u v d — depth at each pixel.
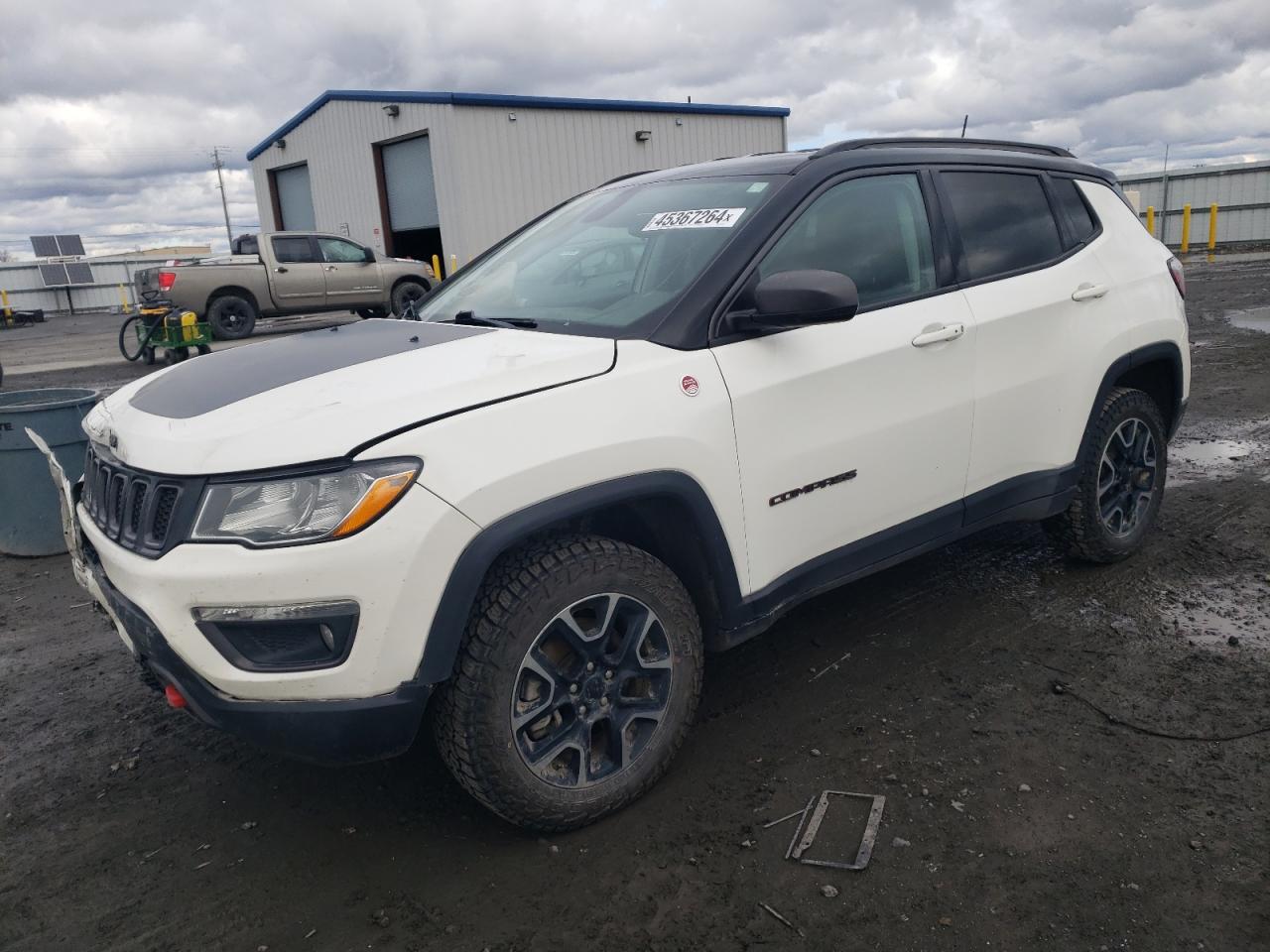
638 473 2.49
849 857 2.41
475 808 2.75
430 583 2.21
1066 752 2.81
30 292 40.38
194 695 2.27
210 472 2.21
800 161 3.17
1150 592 3.89
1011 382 3.46
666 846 2.51
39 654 4.07
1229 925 2.10
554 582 2.39
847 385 2.96
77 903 2.45
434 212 23.22
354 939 2.26
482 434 2.29
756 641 3.67
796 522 2.89
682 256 2.95
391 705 2.23
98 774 3.08
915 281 3.27
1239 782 2.61
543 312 3.07
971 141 3.75
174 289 16.30
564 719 2.54
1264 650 3.36
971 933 2.13
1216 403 7.31
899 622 3.76
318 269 17.70
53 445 5.27
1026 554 4.38
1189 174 26.02
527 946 2.19
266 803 2.86
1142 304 3.99
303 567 2.14
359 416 2.25
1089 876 2.29
